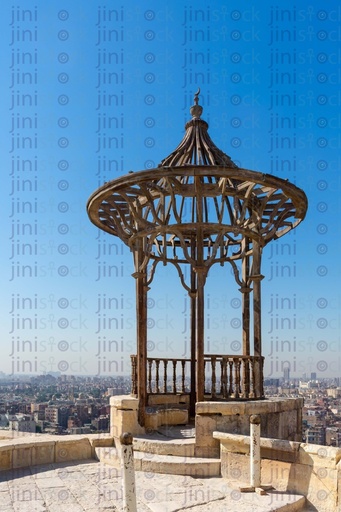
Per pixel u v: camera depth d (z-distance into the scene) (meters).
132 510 6.50
